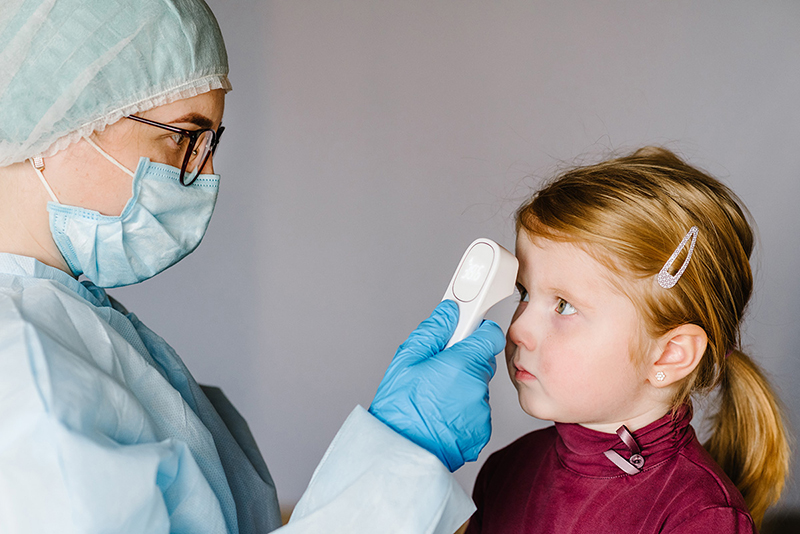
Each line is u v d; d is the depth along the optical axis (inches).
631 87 68.7
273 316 81.7
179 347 83.6
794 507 58.0
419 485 22.5
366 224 78.0
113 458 19.4
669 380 27.6
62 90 25.8
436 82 73.5
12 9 25.6
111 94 26.9
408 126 75.0
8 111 25.5
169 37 28.1
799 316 65.4
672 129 68.3
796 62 63.4
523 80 71.4
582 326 27.5
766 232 66.4
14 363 19.2
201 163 31.9
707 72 66.1
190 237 32.8
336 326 81.0
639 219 27.1
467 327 29.1
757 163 66.0
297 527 22.0
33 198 27.5
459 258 76.7
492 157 73.8
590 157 71.0
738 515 25.9
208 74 30.2
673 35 66.4
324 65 75.0
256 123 77.3
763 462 33.8
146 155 28.9
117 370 25.1
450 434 26.6
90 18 26.3
